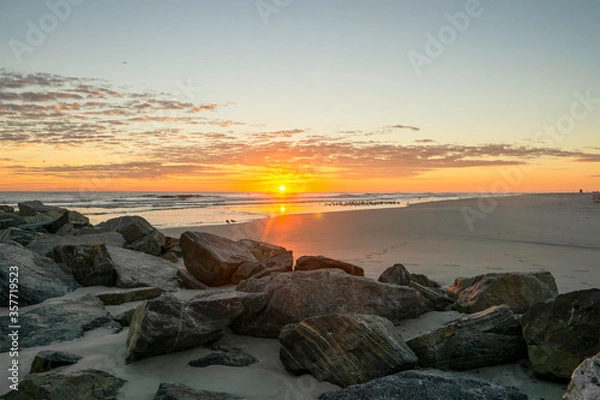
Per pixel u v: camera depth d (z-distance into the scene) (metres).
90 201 60.44
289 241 16.48
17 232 10.59
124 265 8.80
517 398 3.98
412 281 7.82
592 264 10.68
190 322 5.24
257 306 6.12
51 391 4.03
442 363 4.91
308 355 4.84
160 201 63.38
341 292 6.40
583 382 3.48
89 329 5.95
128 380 4.50
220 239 9.91
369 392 4.09
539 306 5.11
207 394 4.14
